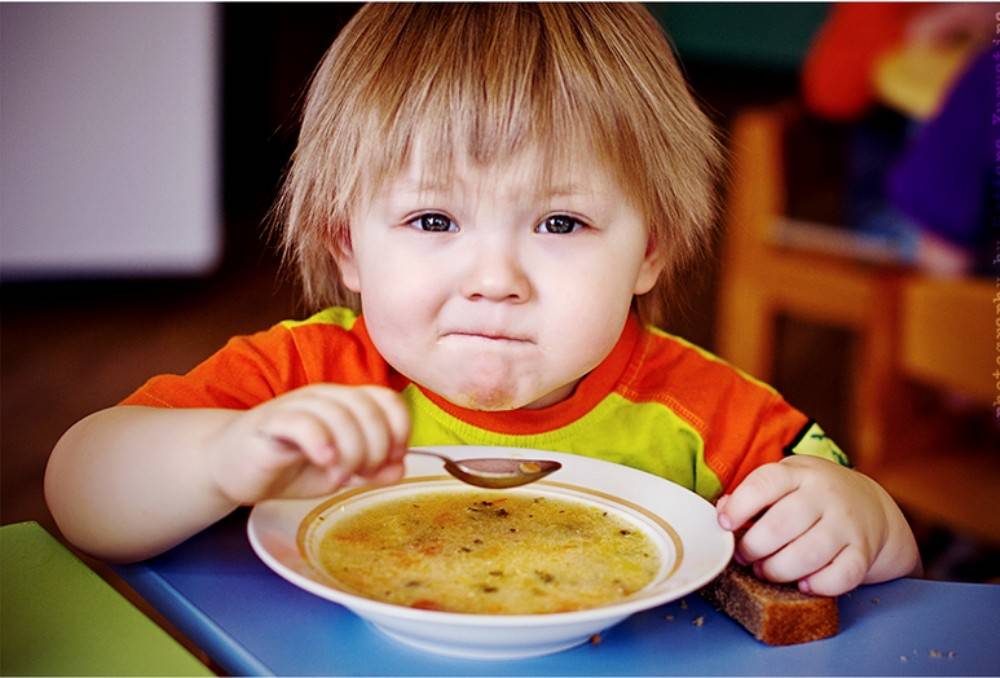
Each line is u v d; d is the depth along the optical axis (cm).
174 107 452
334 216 111
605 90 103
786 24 583
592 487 95
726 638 82
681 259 125
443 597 77
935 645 82
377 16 111
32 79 426
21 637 76
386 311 100
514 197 96
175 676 72
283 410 76
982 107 257
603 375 120
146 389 107
